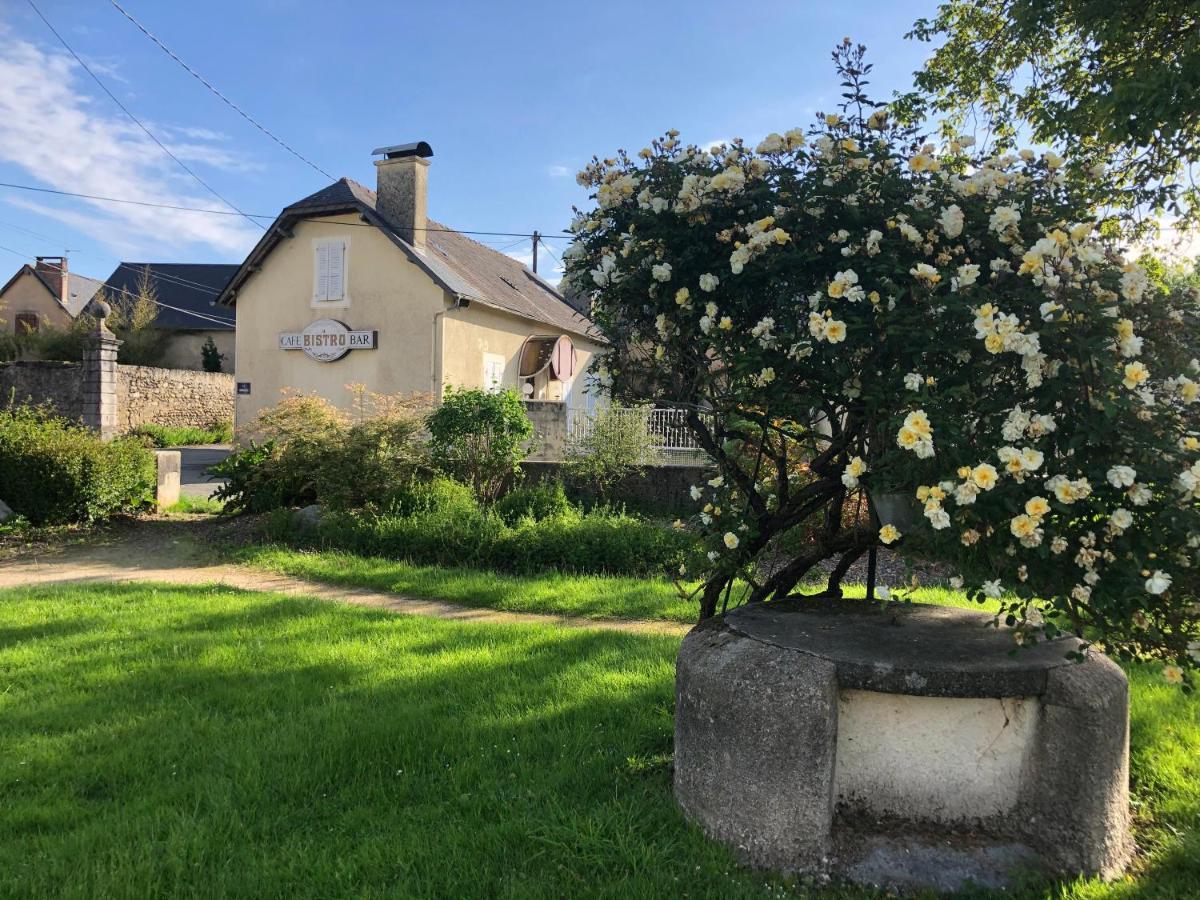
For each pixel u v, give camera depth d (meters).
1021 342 2.38
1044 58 7.95
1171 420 2.49
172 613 6.43
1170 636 2.58
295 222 18.81
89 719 4.09
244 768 3.49
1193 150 6.00
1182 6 5.76
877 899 2.64
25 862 2.78
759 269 3.03
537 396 22.31
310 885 2.68
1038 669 2.80
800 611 3.55
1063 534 2.45
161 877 2.70
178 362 35.28
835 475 3.39
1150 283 2.73
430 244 20.23
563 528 8.94
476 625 6.19
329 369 18.64
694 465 11.93
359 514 10.00
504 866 2.80
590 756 3.67
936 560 2.98
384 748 3.70
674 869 2.78
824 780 2.78
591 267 3.60
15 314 39.72
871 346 2.85
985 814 2.90
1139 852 3.01
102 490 10.95
